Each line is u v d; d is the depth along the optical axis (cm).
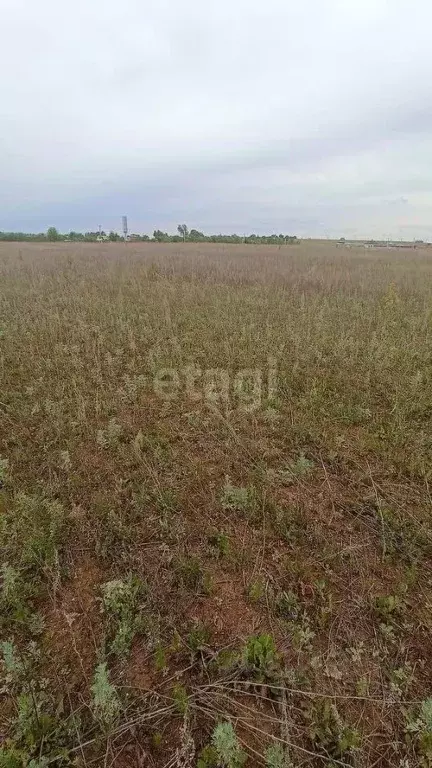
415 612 213
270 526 271
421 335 614
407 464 328
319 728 165
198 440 370
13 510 277
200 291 895
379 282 1016
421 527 262
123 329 643
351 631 205
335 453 342
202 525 272
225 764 154
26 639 204
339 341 564
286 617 212
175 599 221
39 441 358
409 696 179
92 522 270
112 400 432
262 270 1230
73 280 1041
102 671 168
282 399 443
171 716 171
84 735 164
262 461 334
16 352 552
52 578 229
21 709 166
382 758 159
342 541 259
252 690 180
